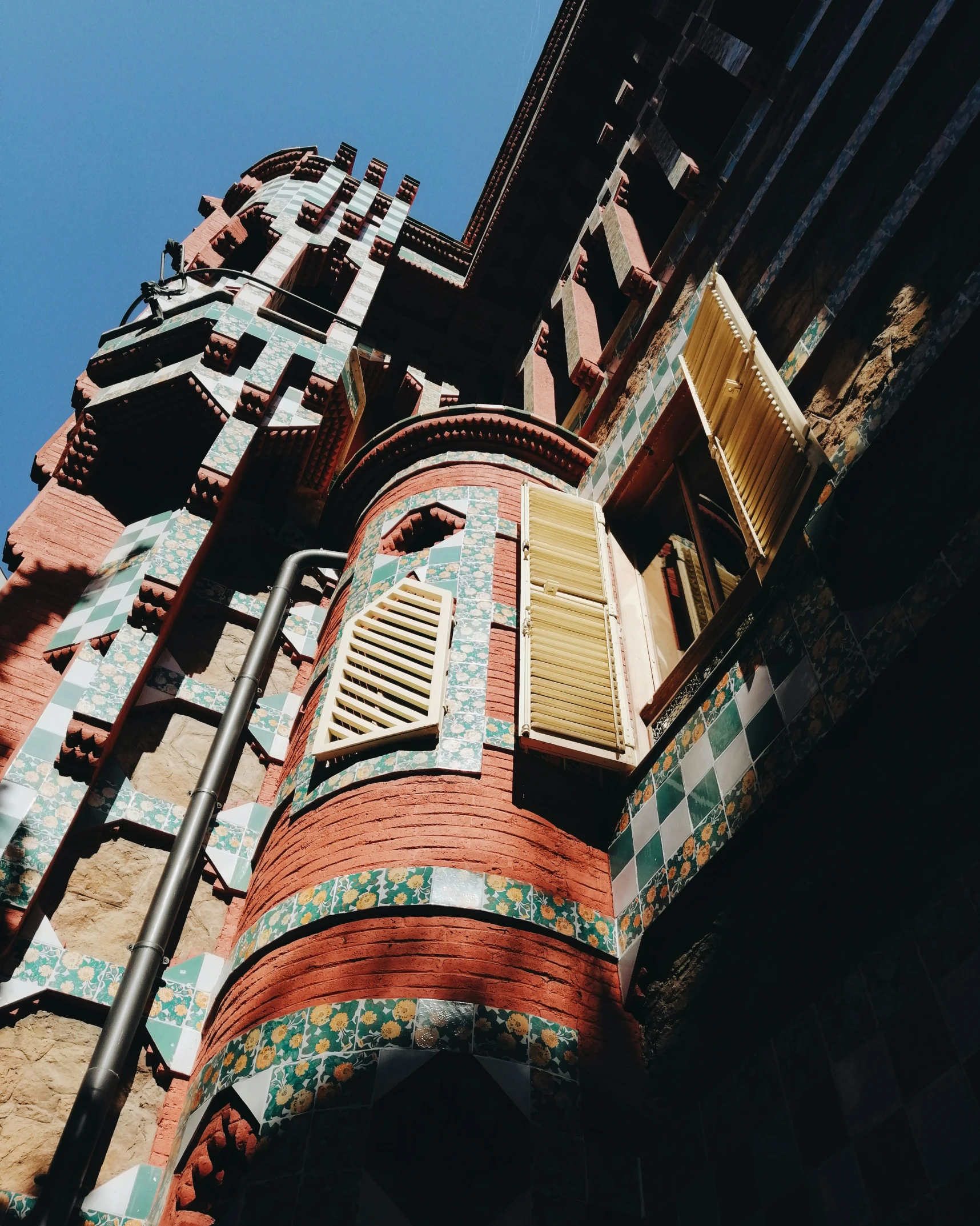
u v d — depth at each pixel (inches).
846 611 198.7
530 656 282.8
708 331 313.9
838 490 207.8
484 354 732.0
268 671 396.8
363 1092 191.6
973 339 189.5
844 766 186.1
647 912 226.8
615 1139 199.3
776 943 190.9
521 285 722.2
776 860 196.4
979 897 150.6
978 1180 129.2
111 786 321.1
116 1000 259.4
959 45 256.1
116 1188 231.9
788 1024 180.4
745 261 344.2
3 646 338.0
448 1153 193.8
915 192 242.2
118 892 298.0
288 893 251.0
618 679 283.6
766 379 258.2
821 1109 162.9
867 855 177.5
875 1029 159.5
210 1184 204.8
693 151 475.2
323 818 264.4
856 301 252.4
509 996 213.0
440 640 296.7
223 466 408.2
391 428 433.4
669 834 232.1
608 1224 185.8
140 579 363.9
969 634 168.9
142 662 333.4
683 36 495.2
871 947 170.6
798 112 352.8
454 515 369.4
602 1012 219.9
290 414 453.1
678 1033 207.6
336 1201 175.9
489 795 256.5
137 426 440.5
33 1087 247.3
